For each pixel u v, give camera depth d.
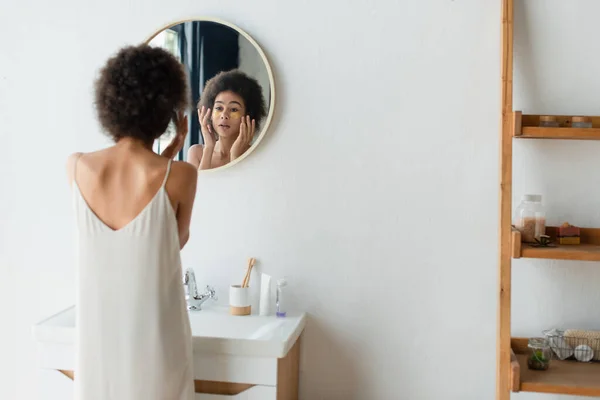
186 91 1.80
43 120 2.38
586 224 2.10
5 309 2.45
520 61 2.11
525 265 2.14
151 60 1.70
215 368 1.86
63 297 2.40
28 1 2.36
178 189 1.70
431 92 2.15
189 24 2.26
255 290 2.28
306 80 2.22
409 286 2.20
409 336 2.20
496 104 2.12
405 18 2.15
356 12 2.18
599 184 2.09
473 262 2.16
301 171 2.24
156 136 1.75
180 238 1.78
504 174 1.91
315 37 2.20
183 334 1.72
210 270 2.31
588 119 1.94
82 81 2.35
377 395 2.23
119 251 1.66
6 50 2.38
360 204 2.21
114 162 1.70
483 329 2.16
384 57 2.17
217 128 2.25
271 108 2.21
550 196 2.11
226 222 2.29
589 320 2.12
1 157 2.41
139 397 1.65
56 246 2.39
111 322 1.66
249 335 2.14
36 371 2.44
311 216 2.24
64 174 2.38
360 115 2.20
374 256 2.21
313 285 2.25
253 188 2.27
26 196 2.40
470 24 2.12
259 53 2.21
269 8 2.22
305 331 2.26
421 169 2.17
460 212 2.16
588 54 2.08
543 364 1.93
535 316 2.15
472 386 2.17
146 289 1.66
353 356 2.24
